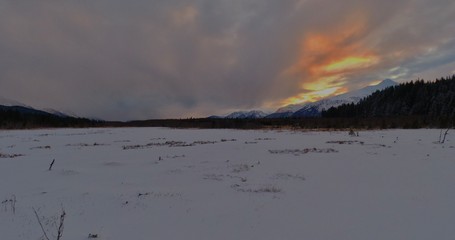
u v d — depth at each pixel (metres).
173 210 11.82
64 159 26.77
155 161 25.09
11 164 24.02
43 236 9.22
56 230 9.72
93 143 44.34
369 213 11.15
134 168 21.89
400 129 63.06
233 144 39.59
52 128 99.88
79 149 35.34
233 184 16.25
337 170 19.83
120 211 11.76
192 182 16.98
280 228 9.81
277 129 78.25
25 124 99.81
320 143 38.50
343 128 73.75
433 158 24.12
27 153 31.69
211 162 24.28
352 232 9.41
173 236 9.27
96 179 18.12
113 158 27.23
